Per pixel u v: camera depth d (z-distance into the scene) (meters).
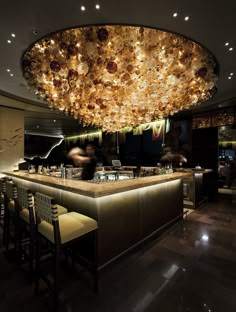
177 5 2.08
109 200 2.41
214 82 3.92
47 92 4.24
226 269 2.38
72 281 2.16
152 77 3.75
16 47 2.86
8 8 2.09
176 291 1.99
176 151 7.47
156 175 3.79
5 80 4.11
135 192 2.85
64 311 1.74
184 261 2.56
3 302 1.85
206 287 2.05
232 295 1.93
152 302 1.84
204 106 6.16
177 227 3.80
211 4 2.06
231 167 6.80
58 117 7.82
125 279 2.19
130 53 3.10
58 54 2.95
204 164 6.96
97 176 4.55
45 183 2.80
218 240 3.21
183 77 3.67
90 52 2.91
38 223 2.10
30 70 3.57
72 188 2.27
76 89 3.96
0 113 5.96
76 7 2.09
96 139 10.76
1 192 3.30
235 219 4.30
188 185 5.18
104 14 2.21
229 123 6.30
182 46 2.94
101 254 2.29
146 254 2.75
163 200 3.58
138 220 2.91
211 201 6.06
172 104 4.87
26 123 9.14
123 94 4.18
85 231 2.00
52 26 2.40
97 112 4.88
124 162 8.97
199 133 7.10
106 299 1.88
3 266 2.48
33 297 1.92
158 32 2.64
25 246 2.93
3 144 6.01
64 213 2.42
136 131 8.52
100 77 3.56
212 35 2.61
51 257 2.15
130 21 2.34
